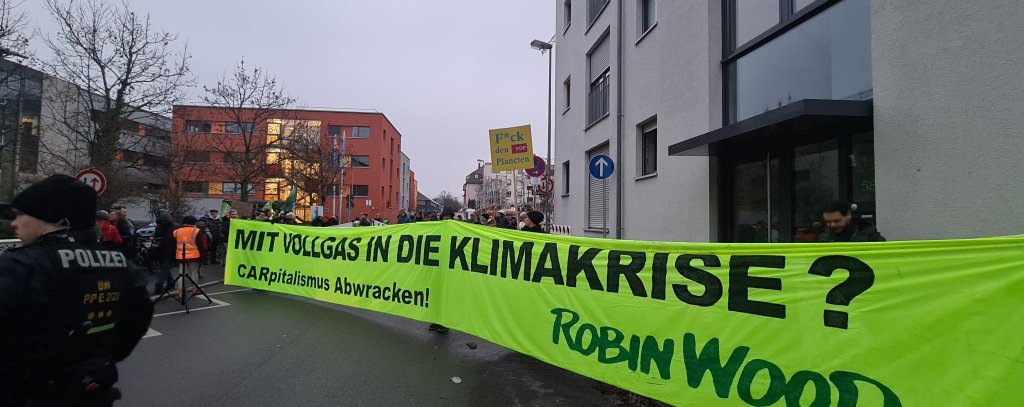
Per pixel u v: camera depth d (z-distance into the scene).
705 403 3.16
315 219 14.67
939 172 3.83
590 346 3.92
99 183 9.01
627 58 10.52
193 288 8.84
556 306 4.25
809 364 2.73
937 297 2.31
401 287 6.38
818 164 5.77
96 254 1.96
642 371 3.53
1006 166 3.33
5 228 12.84
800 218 6.04
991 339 2.14
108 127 17.30
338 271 7.35
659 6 8.94
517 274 4.68
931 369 2.31
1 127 18.12
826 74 5.50
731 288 3.10
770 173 6.53
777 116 4.99
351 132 52.31
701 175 7.58
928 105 3.94
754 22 6.86
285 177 27.17
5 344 1.66
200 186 27.52
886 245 2.50
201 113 23.00
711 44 7.35
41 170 19.42
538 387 4.36
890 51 4.31
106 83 16.95
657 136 8.96
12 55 14.26
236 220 9.12
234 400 3.94
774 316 2.89
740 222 7.14
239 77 20.88
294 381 4.40
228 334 6.05
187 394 4.06
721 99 7.33
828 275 2.69
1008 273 2.12
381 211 52.88
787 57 6.13
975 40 3.55
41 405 1.71
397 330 6.32
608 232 11.45
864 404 2.51
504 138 12.30
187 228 7.80
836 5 5.38
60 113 20.05
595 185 12.77
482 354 5.33
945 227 3.78
